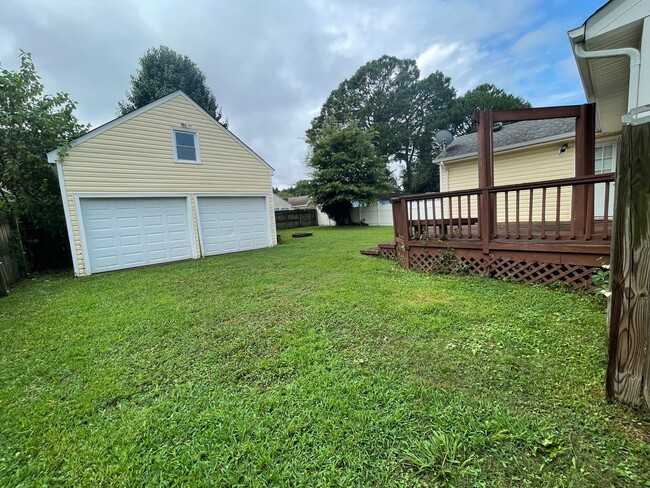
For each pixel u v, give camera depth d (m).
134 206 7.90
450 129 27.83
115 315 3.84
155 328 3.33
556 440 1.46
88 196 7.18
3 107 7.05
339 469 1.40
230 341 2.88
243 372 2.31
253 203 10.24
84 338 3.15
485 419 1.63
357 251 8.32
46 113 7.68
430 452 1.44
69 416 1.89
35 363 2.64
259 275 5.83
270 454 1.49
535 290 3.80
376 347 2.57
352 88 30.16
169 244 8.49
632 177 1.45
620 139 1.48
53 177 7.85
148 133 8.02
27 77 7.47
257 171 10.27
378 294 4.02
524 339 2.50
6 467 1.51
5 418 1.90
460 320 2.98
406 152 30.52
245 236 10.06
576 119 4.50
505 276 4.37
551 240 4.06
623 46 3.55
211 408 1.88
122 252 7.75
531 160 8.26
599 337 2.46
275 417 1.76
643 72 3.05
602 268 3.49
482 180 4.62
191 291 4.92
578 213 4.42
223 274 6.18
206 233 9.18
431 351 2.43
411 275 5.05
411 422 1.65
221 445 1.58
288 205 32.94
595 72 4.24
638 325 1.51
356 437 1.57
